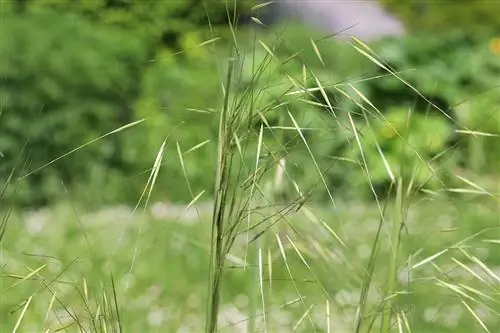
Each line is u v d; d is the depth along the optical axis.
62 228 7.52
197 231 6.74
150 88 9.33
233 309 5.03
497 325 4.55
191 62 9.44
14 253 5.70
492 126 8.68
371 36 12.77
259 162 2.76
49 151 9.12
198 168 8.52
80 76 9.23
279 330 3.86
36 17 9.40
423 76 9.12
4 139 8.82
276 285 4.56
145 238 6.75
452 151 3.20
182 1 9.85
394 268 2.89
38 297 4.64
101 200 9.12
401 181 2.88
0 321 4.54
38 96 9.02
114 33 9.59
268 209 2.96
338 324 3.54
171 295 5.56
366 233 7.13
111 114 9.35
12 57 8.91
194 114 8.80
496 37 11.14
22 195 8.80
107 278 4.95
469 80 9.94
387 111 9.36
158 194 8.55
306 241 3.04
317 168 2.70
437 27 16.36
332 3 13.70
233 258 2.77
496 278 2.86
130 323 4.95
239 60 2.67
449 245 3.22
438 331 4.45
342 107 2.90
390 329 2.94
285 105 2.76
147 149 9.13
